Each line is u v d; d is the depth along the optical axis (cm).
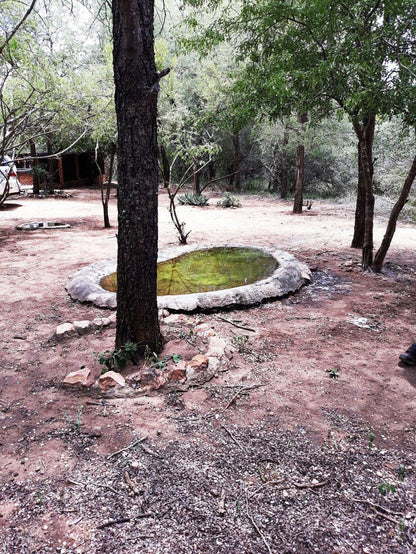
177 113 1498
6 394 334
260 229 1147
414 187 1434
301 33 604
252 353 398
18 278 664
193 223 1248
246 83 640
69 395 329
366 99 535
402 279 666
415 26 576
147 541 197
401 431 282
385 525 206
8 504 221
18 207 1622
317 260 790
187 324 444
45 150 2383
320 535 200
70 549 193
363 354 402
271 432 280
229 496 225
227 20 714
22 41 850
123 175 331
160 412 303
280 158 2166
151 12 308
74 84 1020
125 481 236
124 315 360
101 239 976
